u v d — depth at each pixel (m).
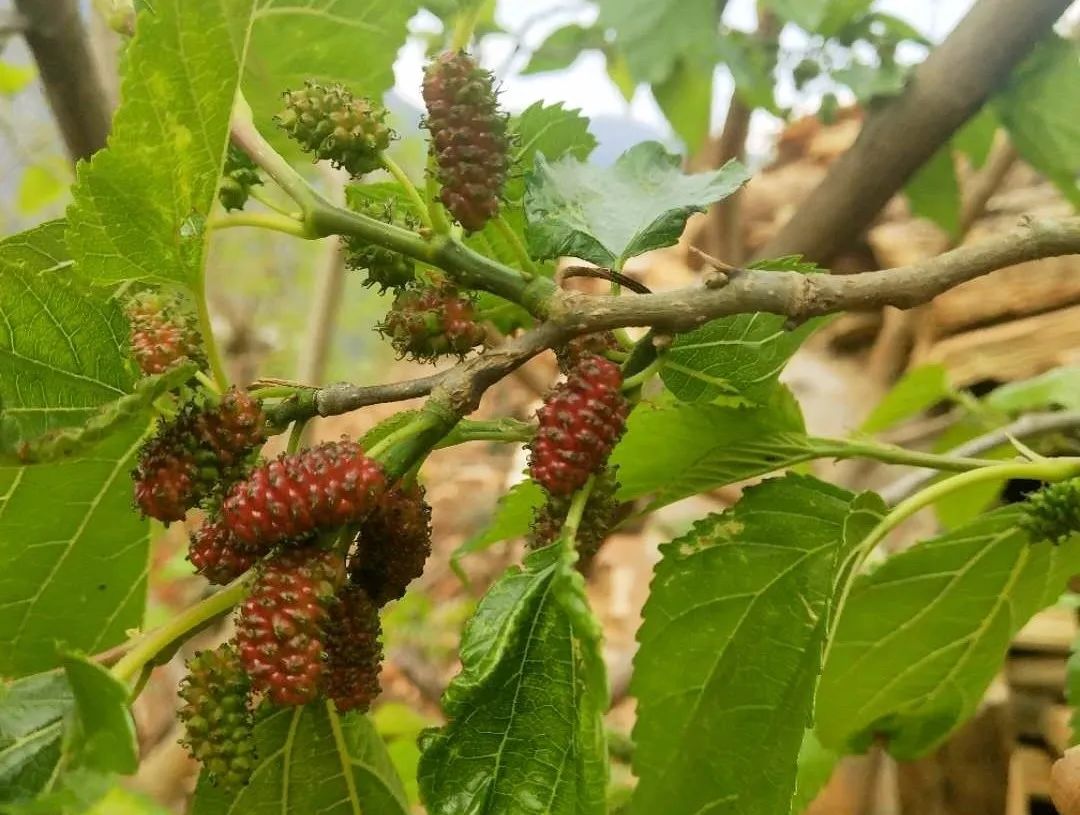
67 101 0.26
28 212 0.57
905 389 0.34
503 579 0.13
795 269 0.17
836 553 0.17
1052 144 0.34
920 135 0.32
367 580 0.15
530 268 0.15
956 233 0.42
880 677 0.23
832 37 0.35
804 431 0.20
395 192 0.20
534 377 0.47
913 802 0.32
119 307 0.15
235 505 0.12
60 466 0.17
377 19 0.20
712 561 0.19
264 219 0.15
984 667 0.23
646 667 0.19
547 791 0.13
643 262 0.57
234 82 0.13
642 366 0.15
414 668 0.51
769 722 0.18
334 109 0.15
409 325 0.15
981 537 0.20
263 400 0.15
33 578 0.19
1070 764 0.19
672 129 0.43
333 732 0.18
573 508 0.14
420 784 0.13
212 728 0.13
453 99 0.14
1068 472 0.18
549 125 0.21
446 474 0.87
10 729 0.12
